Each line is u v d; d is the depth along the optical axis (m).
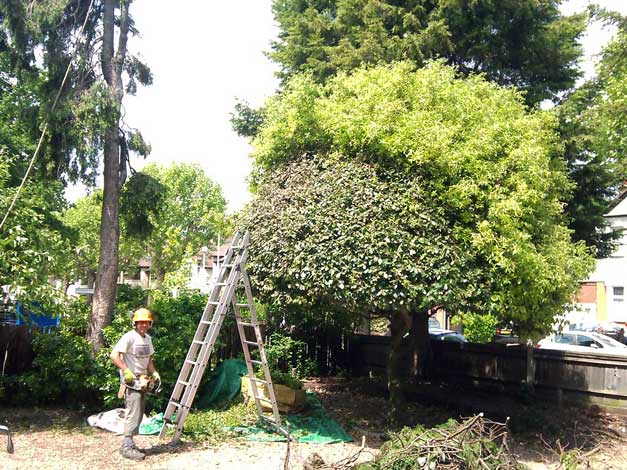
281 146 9.74
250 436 8.31
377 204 8.04
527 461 8.01
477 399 12.06
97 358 9.48
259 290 8.84
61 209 19.94
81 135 10.29
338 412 10.70
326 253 7.77
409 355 14.84
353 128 8.70
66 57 10.70
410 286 7.54
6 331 10.11
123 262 41.50
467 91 9.31
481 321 21.95
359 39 14.69
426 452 5.97
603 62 10.95
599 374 11.46
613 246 14.20
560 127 12.54
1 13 10.30
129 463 6.97
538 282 8.22
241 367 10.70
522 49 14.40
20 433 8.18
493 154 8.63
